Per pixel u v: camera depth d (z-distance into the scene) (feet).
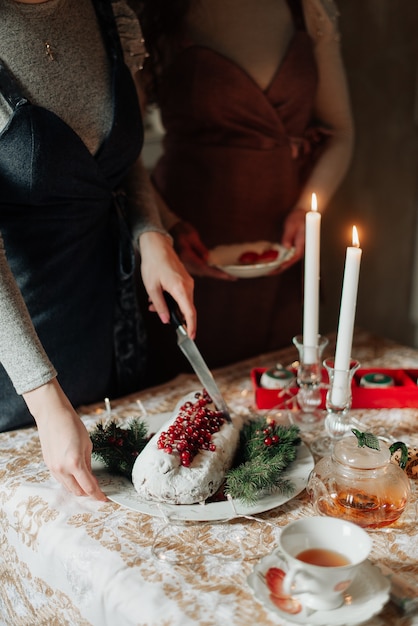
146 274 4.09
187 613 2.41
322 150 5.92
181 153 5.56
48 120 3.51
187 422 3.22
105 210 4.06
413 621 2.37
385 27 7.07
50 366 3.09
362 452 2.88
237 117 5.36
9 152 3.47
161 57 5.36
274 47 5.32
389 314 7.86
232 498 3.01
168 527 2.90
